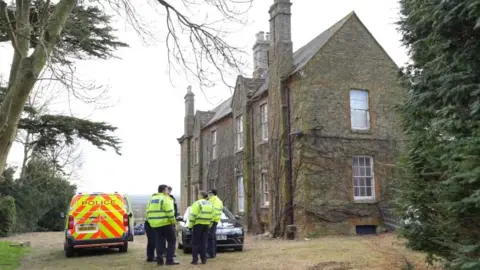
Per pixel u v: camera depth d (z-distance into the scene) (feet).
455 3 20.62
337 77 59.72
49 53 30.19
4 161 29.25
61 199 103.91
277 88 62.03
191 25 33.71
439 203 22.20
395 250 38.34
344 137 58.80
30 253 48.29
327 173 57.26
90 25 42.39
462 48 21.71
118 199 46.09
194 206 36.06
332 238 53.26
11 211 76.84
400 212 27.20
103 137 66.13
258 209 67.56
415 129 26.12
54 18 30.45
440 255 25.72
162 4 33.91
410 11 26.07
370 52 62.34
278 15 62.75
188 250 44.65
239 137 76.54
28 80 29.01
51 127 63.36
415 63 27.27
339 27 61.21
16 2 30.14
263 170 66.44
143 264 37.29
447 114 22.20
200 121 96.53
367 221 58.03
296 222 57.47
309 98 57.72
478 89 20.11
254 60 80.84
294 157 58.59
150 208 36.47
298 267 32.42
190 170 102.78
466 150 18.62
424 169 24.52
